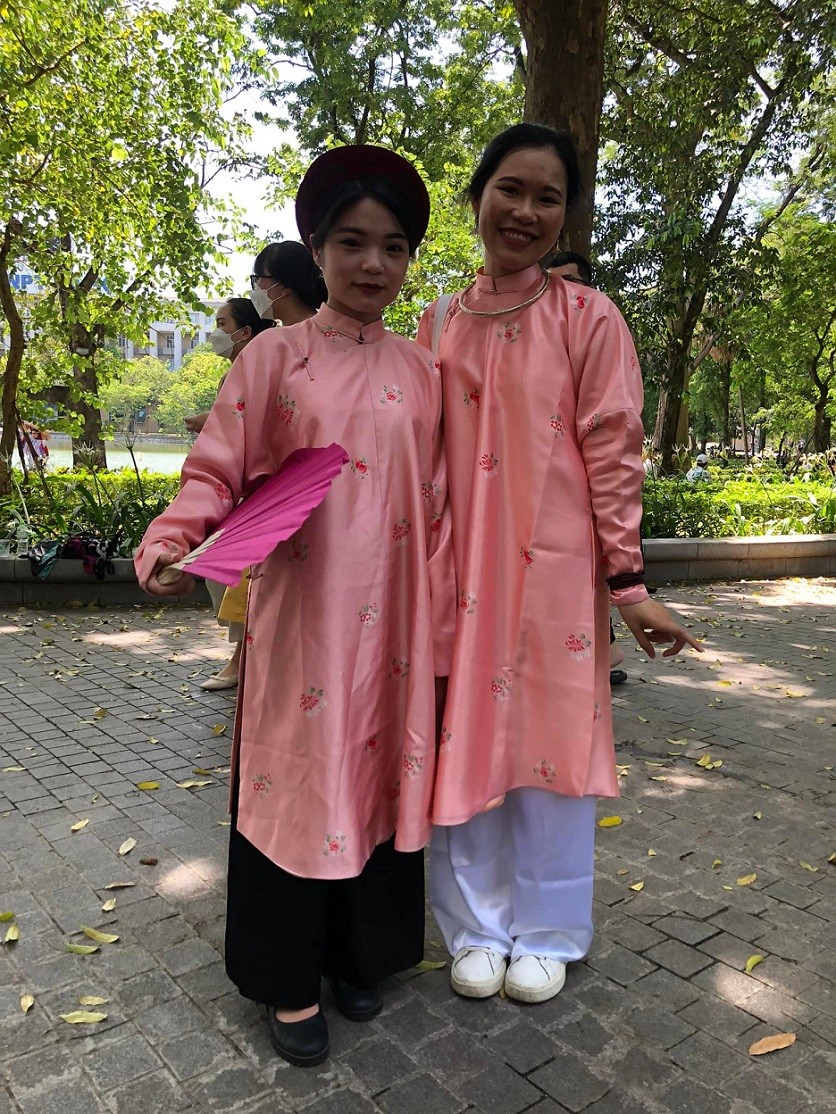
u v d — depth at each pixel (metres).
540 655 1.93
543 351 1.89
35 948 2.27
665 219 13.16
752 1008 2.07
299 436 1.74
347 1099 1.76
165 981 2.14
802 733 4.20
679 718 4.41
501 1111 1.73
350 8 15.03
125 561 6.82
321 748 1.69
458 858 2.13
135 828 2.99
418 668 1.82
